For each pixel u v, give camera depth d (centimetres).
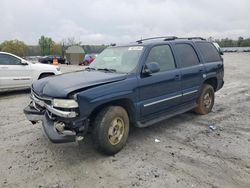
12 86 906
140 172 347
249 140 457
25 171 354
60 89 362
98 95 365
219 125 544
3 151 419
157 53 480
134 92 416
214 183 318
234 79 1363
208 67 600
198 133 496
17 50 7162
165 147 430
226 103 758
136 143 447
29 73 941
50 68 998
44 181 329
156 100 460
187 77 532
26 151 418
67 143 355
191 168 356
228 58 4034
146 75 438
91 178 334
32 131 516
